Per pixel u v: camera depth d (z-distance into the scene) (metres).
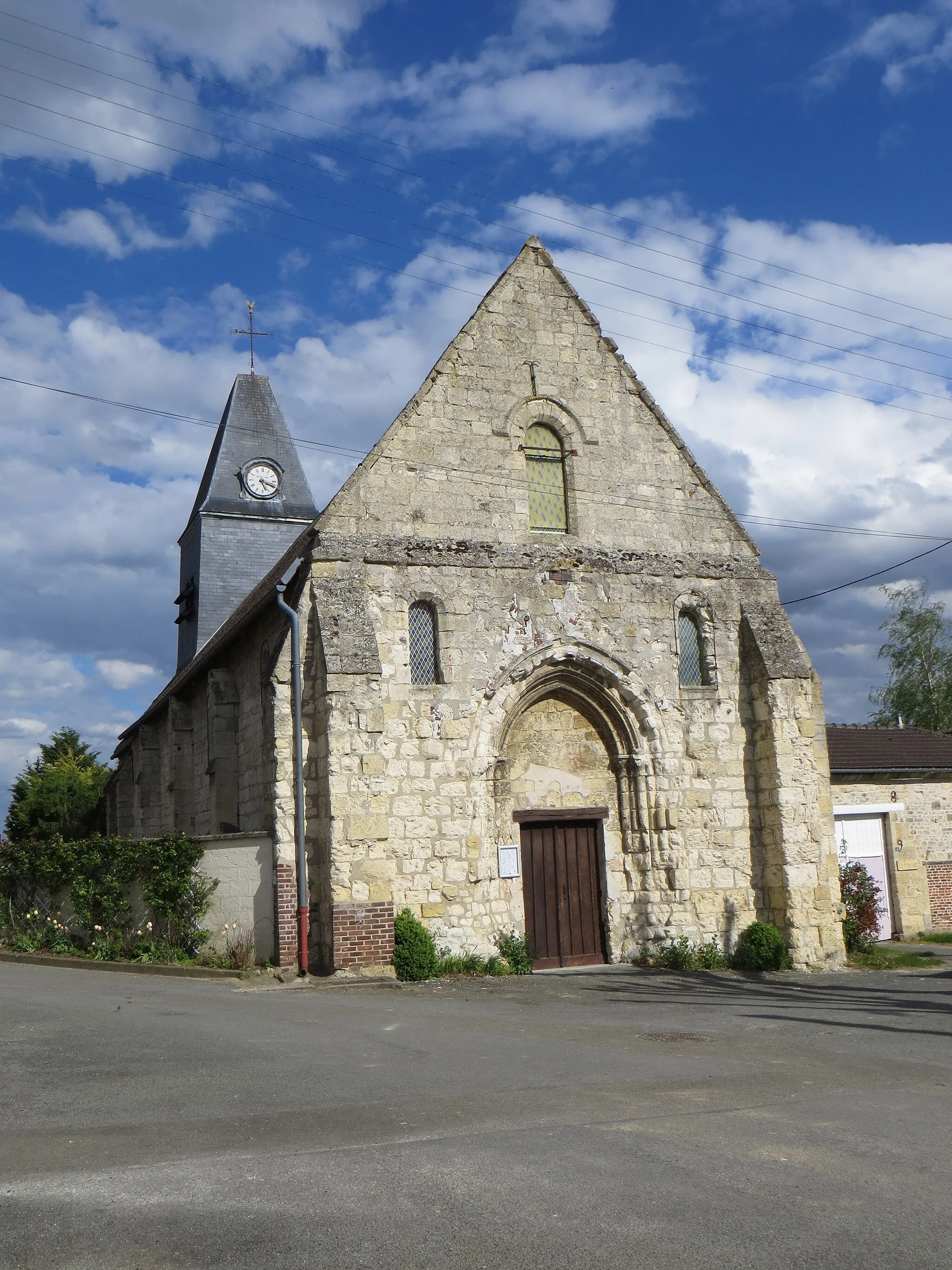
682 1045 11.03
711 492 20.06
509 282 19.19
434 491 17.84
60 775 48.25
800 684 19.08
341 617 16.44
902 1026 12.62
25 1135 7.04
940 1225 5.63
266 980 15.36
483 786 17.23
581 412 19.28
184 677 25.36
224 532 32.81
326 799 16.08
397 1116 7.55
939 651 45.50
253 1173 6.25
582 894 18.50
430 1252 5.19
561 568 18.42
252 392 34.78
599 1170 6.34
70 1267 5.02
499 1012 13.18
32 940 19.39
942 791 26.38
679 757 18.83
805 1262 5.14
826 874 18.72
